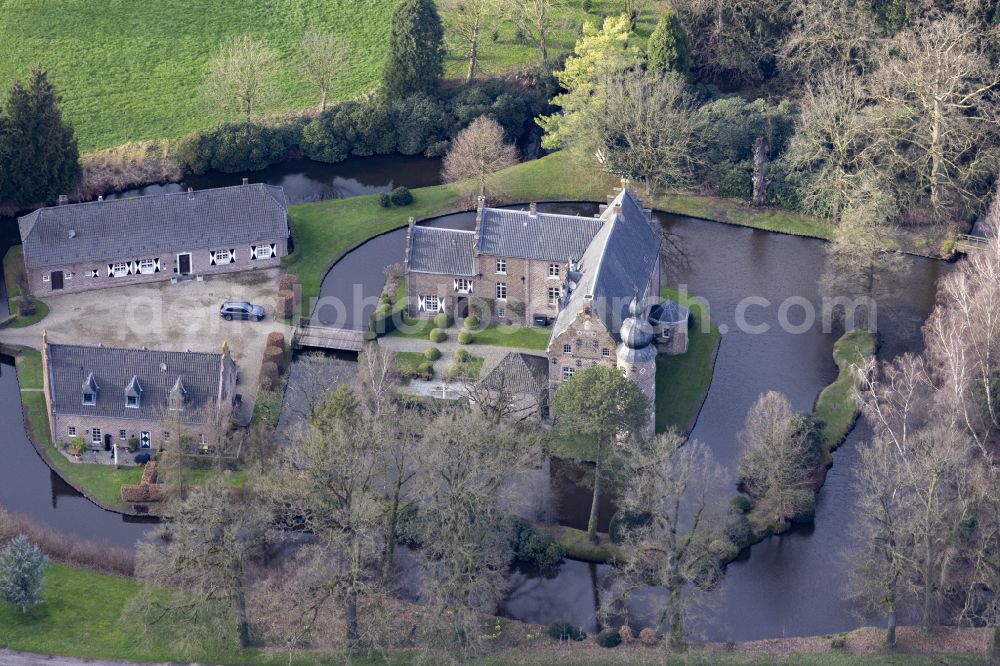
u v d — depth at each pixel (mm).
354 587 156500
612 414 176250
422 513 165875
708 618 169000
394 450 179250
